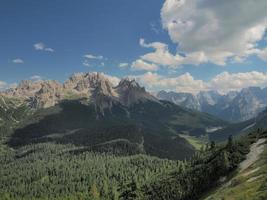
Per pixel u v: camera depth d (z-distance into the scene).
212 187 147.62
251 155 153.75
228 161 150.62
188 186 167.62
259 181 105.19
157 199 191.38
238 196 98.62
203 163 199.38
